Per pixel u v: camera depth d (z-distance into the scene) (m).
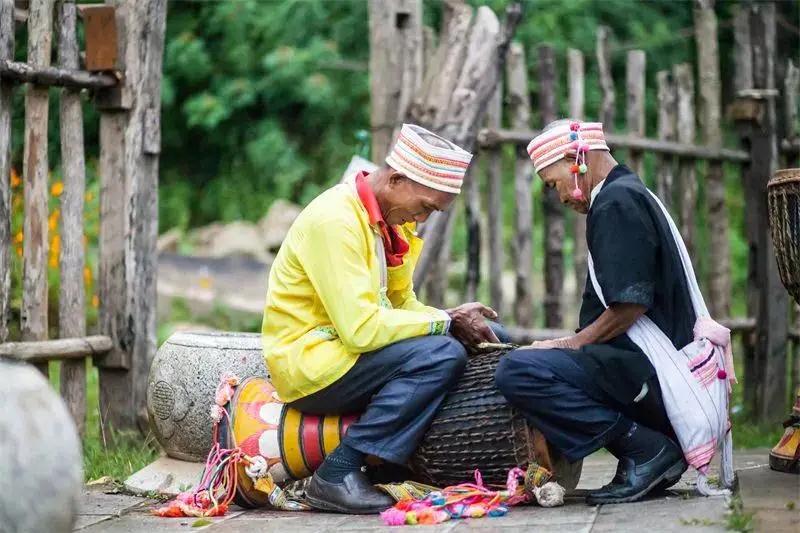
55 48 11.08
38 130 10.05
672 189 14.71
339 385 7.64
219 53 29.06
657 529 6.28
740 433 12.64
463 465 7.49
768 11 14.40
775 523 6.18
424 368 7.50
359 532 6.78
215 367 8.88
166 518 7.68
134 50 10.73
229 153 30.77
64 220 10.44
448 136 11.48
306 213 7.80
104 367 10.84
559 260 13.44
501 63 11.92
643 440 7.24
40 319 10.09
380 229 7.86
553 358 7.22
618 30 26.33
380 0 12.11
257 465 7.73
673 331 7.32
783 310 13.85
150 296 10.94
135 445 10.72
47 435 5.06
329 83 27.81
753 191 14.19
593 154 7.43
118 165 10.84
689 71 14.34
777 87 14.94
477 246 13.13
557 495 7.24
